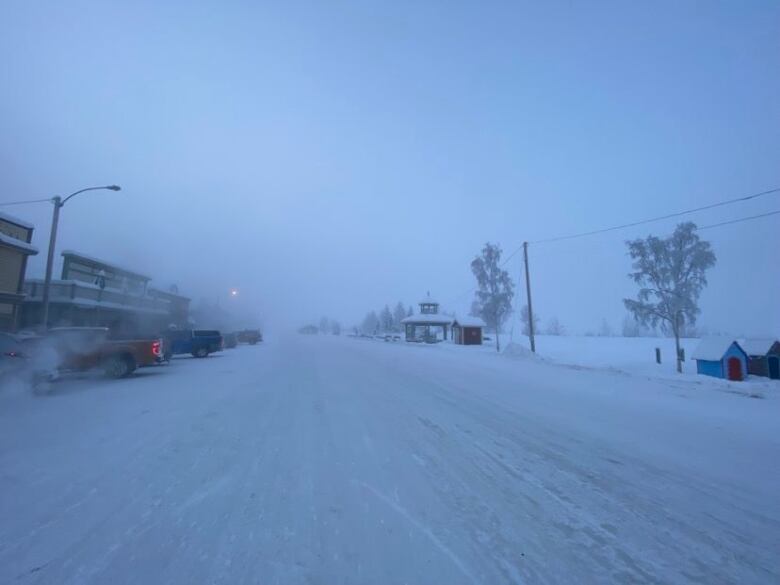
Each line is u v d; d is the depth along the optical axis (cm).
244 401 1179
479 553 404
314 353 3334
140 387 1450
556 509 505
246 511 490
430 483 582
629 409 1128
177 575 363
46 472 611
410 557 395
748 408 1194
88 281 3459
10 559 384
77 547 407
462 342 5634
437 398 1245
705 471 648
